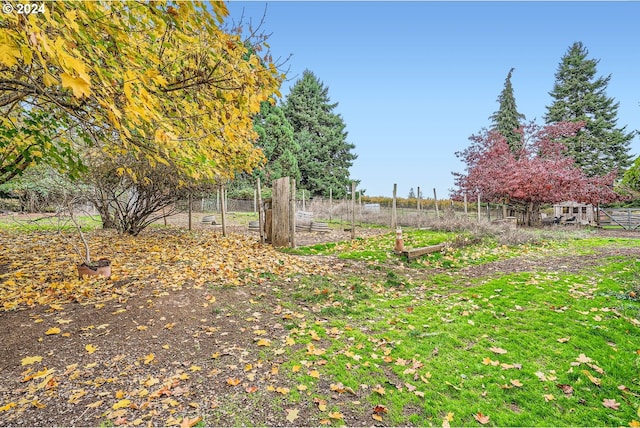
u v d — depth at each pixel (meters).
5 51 1.63
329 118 35.31
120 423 2.11
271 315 4.06
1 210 13.30
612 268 6.44
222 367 2.85
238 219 17.91
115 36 2.16
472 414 2.35
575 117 30.05
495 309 4.36
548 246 9.72
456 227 12.39
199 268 5.75
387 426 2.21
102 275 4.94
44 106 3.67
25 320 3.51
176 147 3.21
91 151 7.08
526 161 17.34
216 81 3.06
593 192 16.41
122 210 9.51
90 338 3.20
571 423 2.26
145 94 2.15
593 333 3.59
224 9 2.20
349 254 7.97
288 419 2.23
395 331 3.71
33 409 2.22
